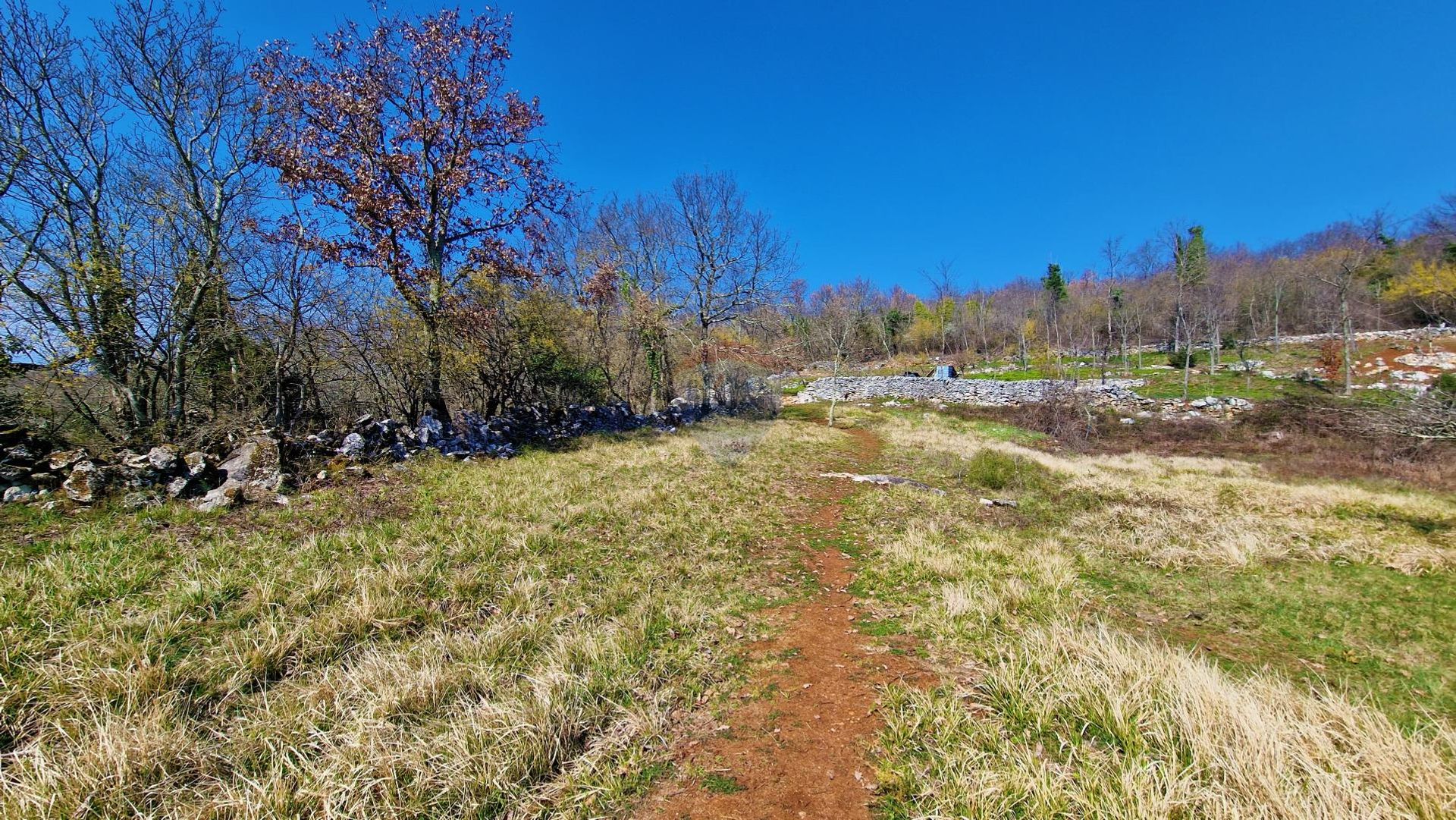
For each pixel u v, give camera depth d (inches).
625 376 935.0
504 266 573.3
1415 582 239.0
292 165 452.1
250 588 193.9
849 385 1405.0
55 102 372.8
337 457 366.9
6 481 257.3
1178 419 884.6
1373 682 164.1
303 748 121.0
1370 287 1390.3
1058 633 179.2
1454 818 98.3
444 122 525.3
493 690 145.8
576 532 286.5
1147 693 137.3
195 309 399.9
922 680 163.2
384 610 183.2
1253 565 265.0
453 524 279.0
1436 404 563.2
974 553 279.6
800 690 160.2
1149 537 314.0
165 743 116.5
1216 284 1476.4
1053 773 115.0
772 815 112.1
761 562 275.1
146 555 211.8
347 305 476.4
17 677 134.3
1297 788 103.3
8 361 327.9
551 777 120.9
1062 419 900.0
